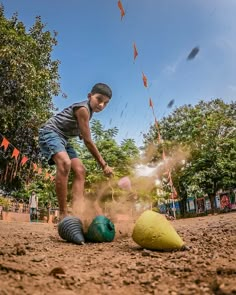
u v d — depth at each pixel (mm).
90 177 12320
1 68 15891
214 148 27516
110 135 15398
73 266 2283
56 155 4094
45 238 4070
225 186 28547
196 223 6234
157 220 3027
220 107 30750
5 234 4719
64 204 4070
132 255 2750
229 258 2400
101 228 3580
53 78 18984
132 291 1714
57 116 4332
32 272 1977
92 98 4312
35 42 17500
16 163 16281
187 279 1875
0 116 15805
